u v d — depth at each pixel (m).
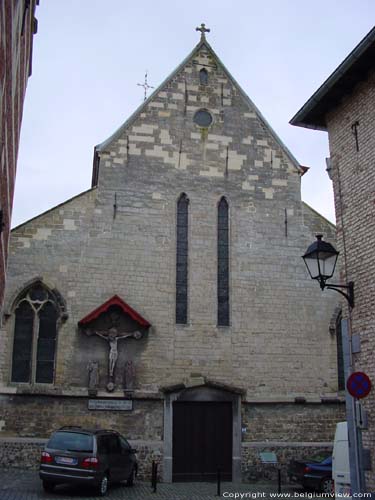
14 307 23.02
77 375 22.81
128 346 23.52
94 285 23.83
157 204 25.33
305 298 25.44
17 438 21.84
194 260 25.06
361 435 14.40
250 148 26.89
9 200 18.06
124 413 22.86
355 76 16.36
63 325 23.16
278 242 25.91
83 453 17.56
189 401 23.52
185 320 24.38
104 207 24.77
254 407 23.89
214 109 27.06
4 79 11.30
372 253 15.23
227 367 24.12
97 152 25.55
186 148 26.28
